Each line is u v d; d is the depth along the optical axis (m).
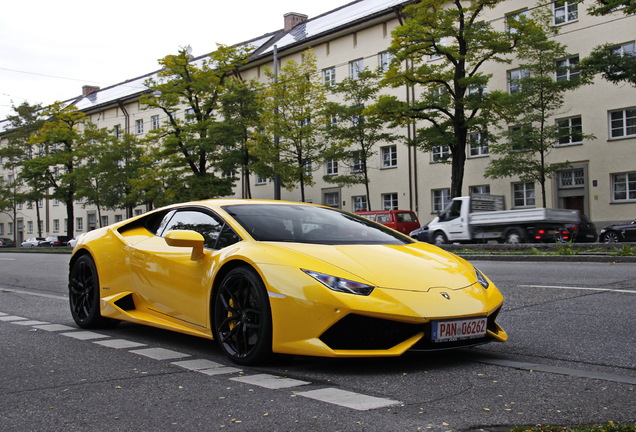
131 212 51.47
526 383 3.50
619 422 2.76
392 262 4.04
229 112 33.41
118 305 5.33
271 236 4.34
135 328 5.76
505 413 2.93
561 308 6.39
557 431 2.61
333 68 36.91
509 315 6.07
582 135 24.77
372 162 35.31
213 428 2.77
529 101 24.34
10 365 4.21
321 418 2.87
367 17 34.06
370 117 26.61
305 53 31.12
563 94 27.55
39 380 3.77
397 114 25.30
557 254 14.83
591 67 21.19
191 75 34.41
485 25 24.06
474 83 24.39
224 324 4.20
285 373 3.80
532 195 29.17
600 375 3.70
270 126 30.41
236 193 43.78
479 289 4.07
